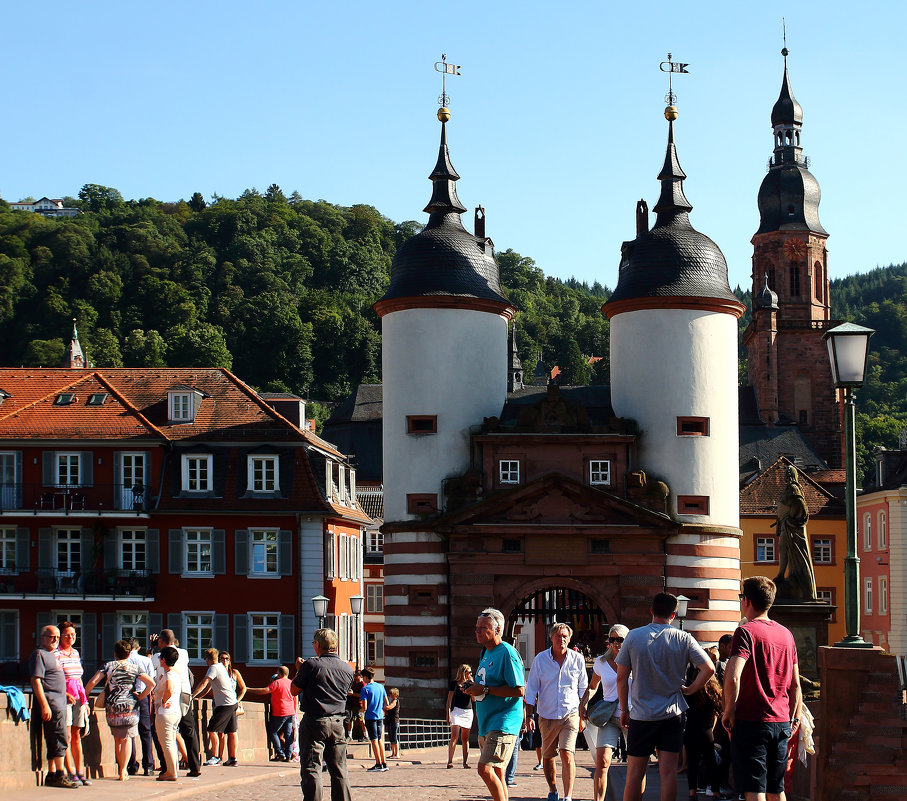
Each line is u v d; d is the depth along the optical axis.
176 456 62.06
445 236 58.03
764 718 15.11
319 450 65.25
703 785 22.53
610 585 54.28
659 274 56.75
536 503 54.31
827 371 136.50
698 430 56.12
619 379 57.16
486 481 55.22
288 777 27.95
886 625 86.44
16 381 66.06
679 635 16.44
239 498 61.53
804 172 138.88
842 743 19.78
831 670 19.92
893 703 19.72
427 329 56.56
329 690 19.03
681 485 55.59
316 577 61.22
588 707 21.58
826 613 44.34
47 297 183.88
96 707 25.62
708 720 20.83
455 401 56.25
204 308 195.62
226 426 63.00
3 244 192.50
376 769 31.67
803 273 137.62
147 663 24.69
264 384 189.00
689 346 56.38
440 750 45.75
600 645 55.16
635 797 16.38
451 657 54.28
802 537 45.00
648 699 16.34
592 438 55.12
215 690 28.98
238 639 60.84
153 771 26.41
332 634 19.31
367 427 122.62
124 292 194.75
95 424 62.31
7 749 21.22
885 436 180.25
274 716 32.56
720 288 57.00
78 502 61.31
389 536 56.03
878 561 88.25
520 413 55.56
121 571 60.66
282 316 190.88
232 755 29.20
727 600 55.34
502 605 54.19
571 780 20.83
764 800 15.08
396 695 39.56
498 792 18.14
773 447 119.94
